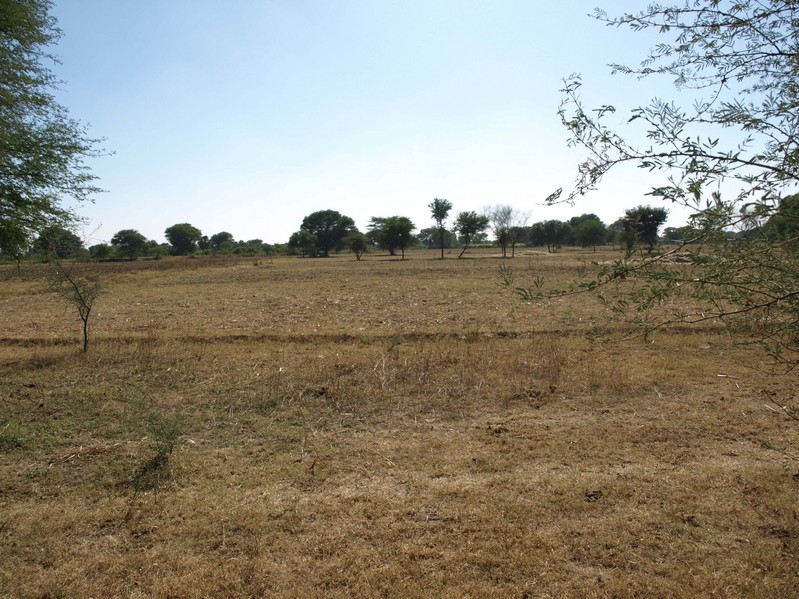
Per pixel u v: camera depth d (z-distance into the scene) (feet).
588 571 12.78
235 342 40.11
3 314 61.11
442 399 25.32
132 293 82.84
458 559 13.23
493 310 57.31
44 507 16.06
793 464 17.88
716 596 11.85
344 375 29.22
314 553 13.60
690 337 36.63
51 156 32.37
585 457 18.88
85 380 29.09
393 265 170.91
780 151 7.75
